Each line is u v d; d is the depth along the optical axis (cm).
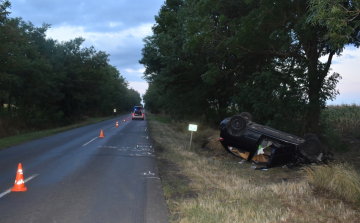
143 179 729
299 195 559
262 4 1062
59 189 632
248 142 910
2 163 930
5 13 1436
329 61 1080
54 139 1708
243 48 1205
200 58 1712
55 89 3231
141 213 487
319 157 833
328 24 514
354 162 959
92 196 583
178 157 1033
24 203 535
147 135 2016
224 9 1418
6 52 1644
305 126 1109
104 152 1183
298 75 1066
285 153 845
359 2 507
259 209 477
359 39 805
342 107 1980
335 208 483
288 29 1091
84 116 6003
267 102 1163
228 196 558
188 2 1587
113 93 8488
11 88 2359
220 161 1007
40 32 3244
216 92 2116
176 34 1856
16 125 2531
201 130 2214
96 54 4012
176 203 533
